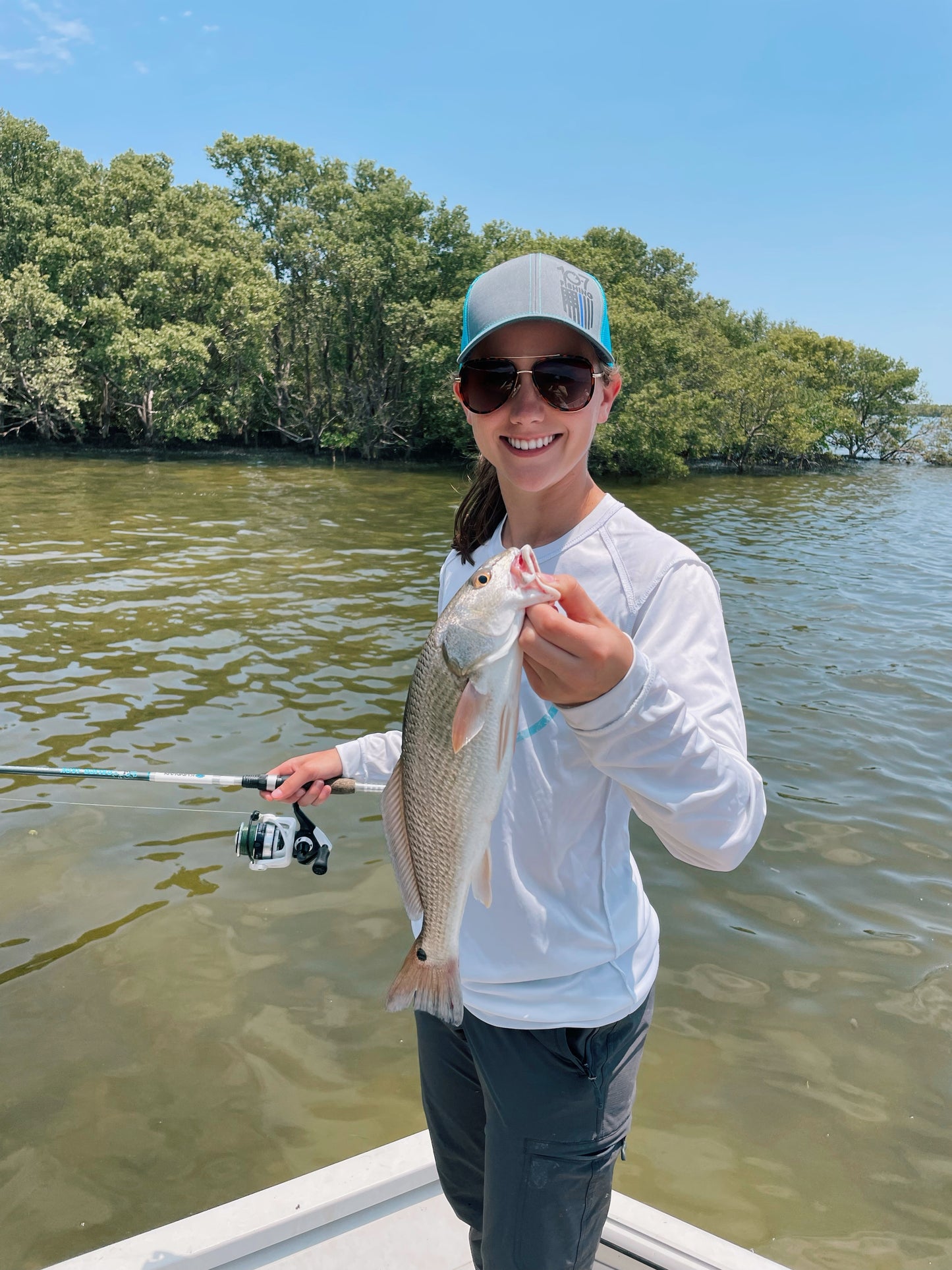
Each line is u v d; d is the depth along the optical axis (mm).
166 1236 2312
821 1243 3229
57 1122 3631
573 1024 1530
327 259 35312
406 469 33125
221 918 4906
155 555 14523
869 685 9375
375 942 4754
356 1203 2461
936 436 55938
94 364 33656
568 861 1524
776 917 5195
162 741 6961
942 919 5227
